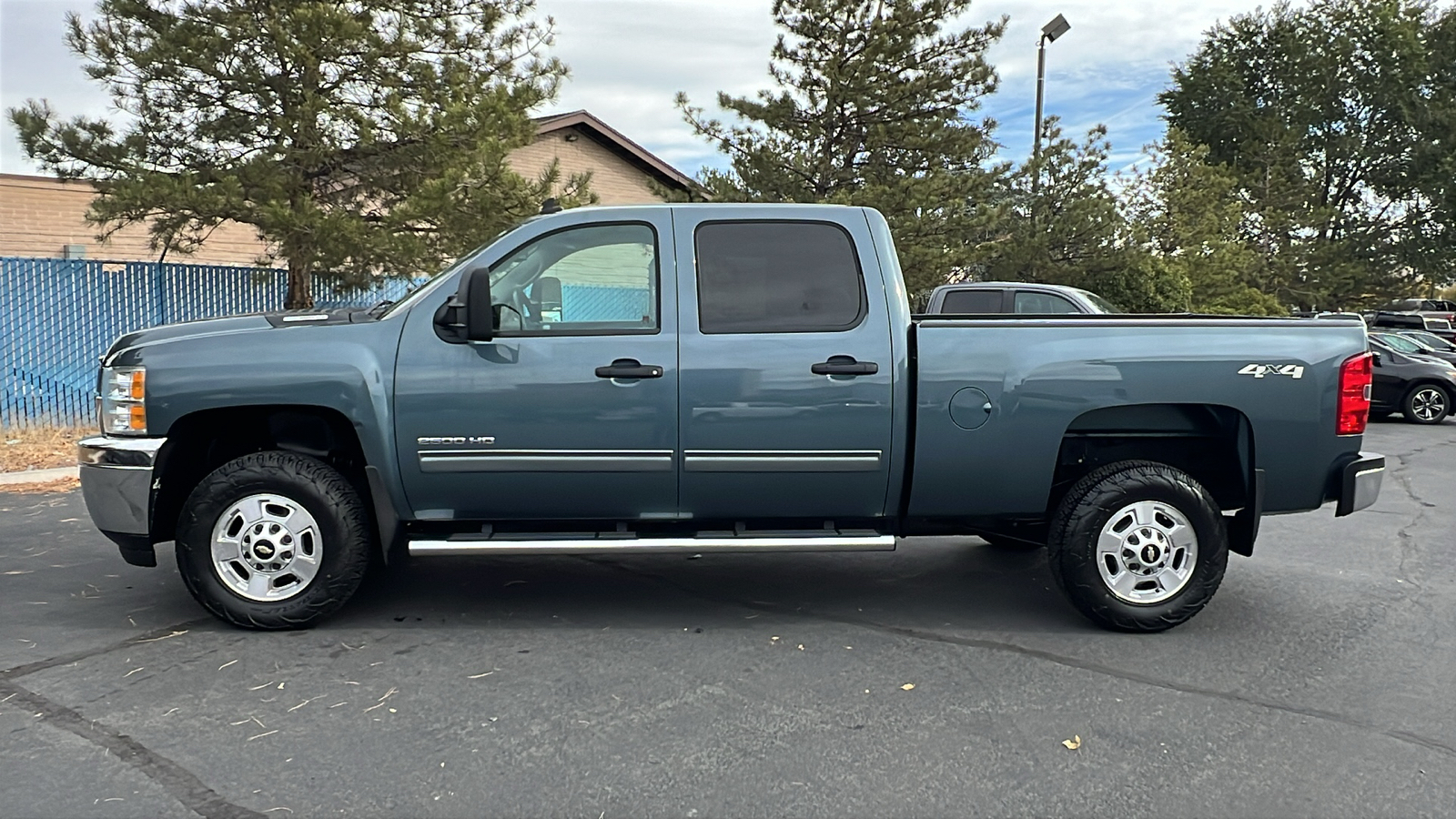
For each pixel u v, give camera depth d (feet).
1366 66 140.15
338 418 15.72
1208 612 17.39
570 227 15.90
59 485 28.45
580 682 13.78
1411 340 60.64
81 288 36.99
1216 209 85.92
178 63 34.27
